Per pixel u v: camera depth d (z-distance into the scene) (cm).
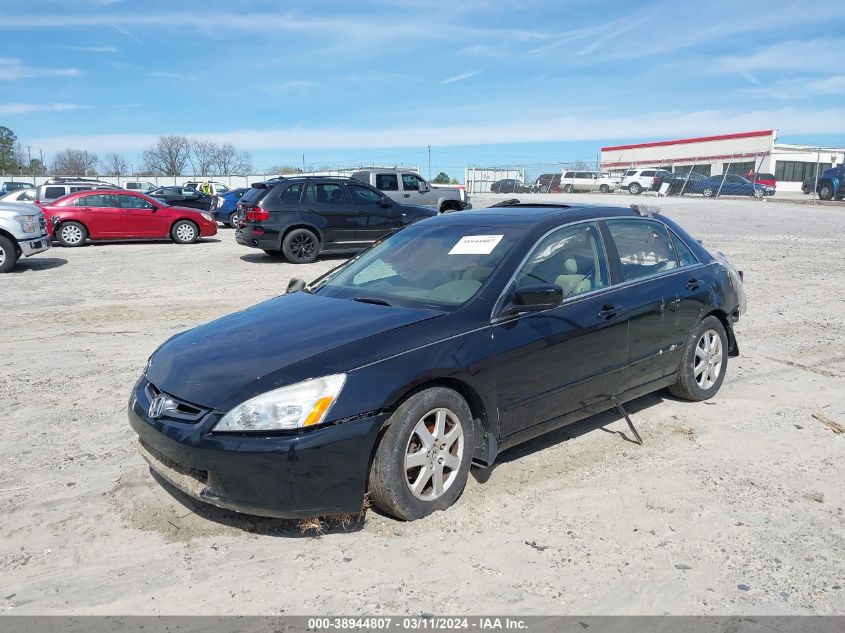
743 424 521
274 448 335
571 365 448
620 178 4631
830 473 435
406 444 365
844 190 3453
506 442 421
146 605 309
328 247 1525
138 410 381
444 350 382
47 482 433
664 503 396
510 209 530
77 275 1330
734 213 2636
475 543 355
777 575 325
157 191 3011
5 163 8288
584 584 319
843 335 793
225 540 362
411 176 2119
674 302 522
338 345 371
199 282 1234
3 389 620
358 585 320
